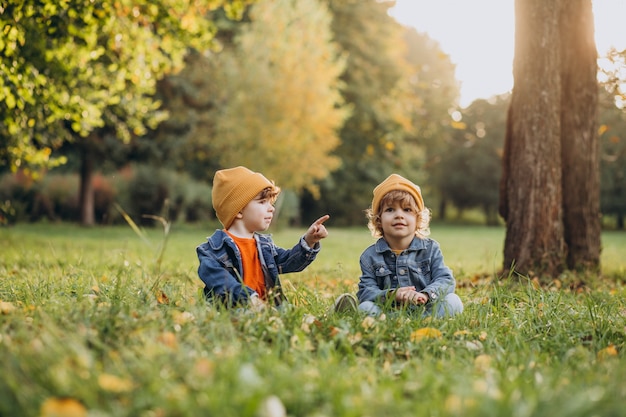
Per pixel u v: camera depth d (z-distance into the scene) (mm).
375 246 4426
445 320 3570
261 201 4199
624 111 8250
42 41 8211
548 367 2721
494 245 18625
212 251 4082
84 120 9617
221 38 25922
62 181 25781
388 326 3250
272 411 1850
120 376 2152
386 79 29312
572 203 7305
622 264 9641
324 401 2049
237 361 2289
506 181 7164
